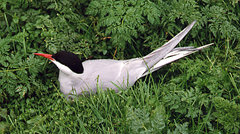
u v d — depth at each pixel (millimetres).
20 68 4223
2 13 4586
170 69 4914
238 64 4914
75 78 4363
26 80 4246
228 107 3938
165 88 4527
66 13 4809
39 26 4465
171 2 5078
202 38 5266
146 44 5082
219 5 5301
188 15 4922
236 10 5547
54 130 3930
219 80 4566
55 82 4586
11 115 4129
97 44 5078
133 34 4602
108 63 4625
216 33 5285
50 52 4535
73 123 4027
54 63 4344
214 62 4969
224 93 4543
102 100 4234
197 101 4258
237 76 4645
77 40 4836
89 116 4070
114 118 4129
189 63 4840
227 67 4879
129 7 4703
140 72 4609
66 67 4234
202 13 5125
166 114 4164
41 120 3994
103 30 5023
